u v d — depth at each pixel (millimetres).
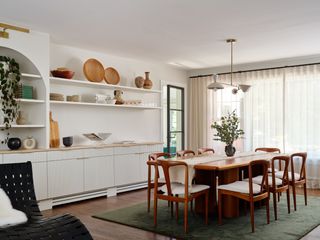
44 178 4559
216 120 7477
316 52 6016
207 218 3967
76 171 4984
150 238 3525
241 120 7141
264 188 3984
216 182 4426
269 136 6773
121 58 6418
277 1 3535
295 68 6492
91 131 5863
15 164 3246
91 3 3576
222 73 7461
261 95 6891
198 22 4234
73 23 4266
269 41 5219
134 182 5957
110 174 5516
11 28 4312
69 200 4969
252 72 7008
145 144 6207
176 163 3664
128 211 4555
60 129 5387
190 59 6637
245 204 4602
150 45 5453
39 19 4102
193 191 3811
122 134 6438
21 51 4434
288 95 6570
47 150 4602
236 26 4426
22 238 2400
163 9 3771
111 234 3654
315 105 6273
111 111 6227
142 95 6844
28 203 3100
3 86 4375
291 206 4801
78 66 5660
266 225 3910
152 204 4973
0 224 2627
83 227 2779
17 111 4723
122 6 3670
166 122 7465
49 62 4906
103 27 4441
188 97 7973
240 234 3598
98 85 5637
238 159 4523
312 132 6293
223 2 3559
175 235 3574
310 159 6289
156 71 7176
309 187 6285
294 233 3621
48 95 4746
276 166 6367
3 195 2891
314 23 4297
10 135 4707
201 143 7703
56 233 2588
